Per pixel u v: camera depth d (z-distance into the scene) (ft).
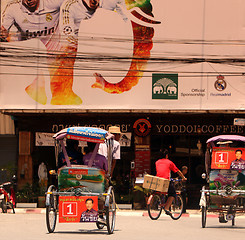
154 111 102.58
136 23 104.17
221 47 103.14
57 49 104.47
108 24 104.32
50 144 108.37
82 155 49.93
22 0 104.58
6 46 104.58
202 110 102.12
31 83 104.22
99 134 48.57
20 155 108.37
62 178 48.80
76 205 48.26
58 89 104.06
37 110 103.45
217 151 58.08
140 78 103.55
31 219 69.62
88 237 45.32
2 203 85.81
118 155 52.37
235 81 102.58
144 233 50.90
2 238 44.24
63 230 52.11
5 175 92.68
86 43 104.32
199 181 107.86
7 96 104.17
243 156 57.52
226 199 57.82
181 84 102.94
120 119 107.55
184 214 86.69
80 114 104.99
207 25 103.50
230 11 103.45
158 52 103.65
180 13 103.76
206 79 102.83
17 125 112.27
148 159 106.52
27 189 106.42
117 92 103.65
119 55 103.81
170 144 108.27
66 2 104.78
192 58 103.19
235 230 55.62
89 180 48.73
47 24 104.58
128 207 102.22
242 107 102.06
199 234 50.65
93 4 104.68
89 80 104.01
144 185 69.26
